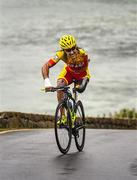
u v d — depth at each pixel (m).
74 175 12.63
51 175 12.61
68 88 16.17
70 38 16.28
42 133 20.64
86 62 16.92
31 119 25.28
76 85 17.27
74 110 16.67
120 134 21.11
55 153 15.78
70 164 14.02
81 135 16.91
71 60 16.59
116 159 14.89
